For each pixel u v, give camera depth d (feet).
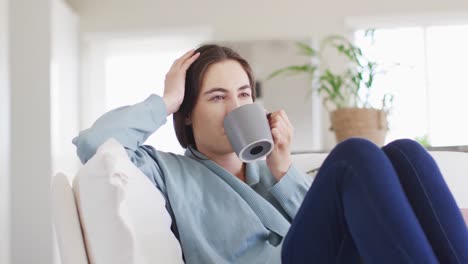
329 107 14.33
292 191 4.91
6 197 11.28
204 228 4.54
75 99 14.83
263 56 14.64
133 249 3.43
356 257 3.82
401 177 3.74
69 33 14.55
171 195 4.56
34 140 12.99
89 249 3.59
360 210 3.54
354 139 3.75
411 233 3.40
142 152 4.75
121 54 15.46
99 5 15.35
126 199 3.71
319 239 3.83
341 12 14.66
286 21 14.82
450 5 14.30
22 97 13.08
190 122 5.15
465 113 14.28
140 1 15.28
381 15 14.46
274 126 4.91
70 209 3.64
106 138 4.46
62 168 13.65
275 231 4.68
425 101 14.32
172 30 15.06
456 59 14.38
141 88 15.39
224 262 4.40
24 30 13.20
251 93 5.07
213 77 4.88
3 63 11.27
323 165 3.78
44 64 13.16
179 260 4.16
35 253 12.75
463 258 3.50
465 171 5.37
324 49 14.61
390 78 14.37
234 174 5.11
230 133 4.54
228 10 15.01
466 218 4.58
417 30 14.52
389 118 13.07
